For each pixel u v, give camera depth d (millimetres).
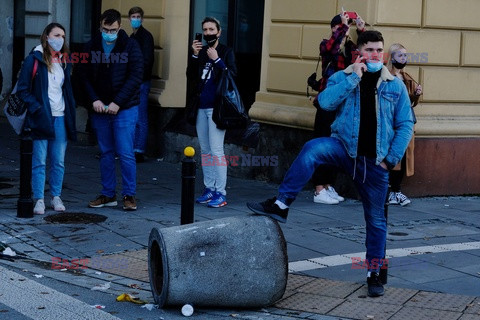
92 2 18281
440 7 12555
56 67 11039
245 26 14969
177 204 12195
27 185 10961
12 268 8953
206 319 7387
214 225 7559
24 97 10844
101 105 11391
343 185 12609
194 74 11898
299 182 7684
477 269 8906
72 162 15594
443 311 7516
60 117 11188
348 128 7672
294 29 13188
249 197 12656
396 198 12188
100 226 10680
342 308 7660
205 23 11516
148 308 7613
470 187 13070
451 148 12797
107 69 11391
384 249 8078
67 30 19109
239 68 15133
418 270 8828
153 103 15977
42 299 7824
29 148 10914
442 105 12773
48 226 10594
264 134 13836
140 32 15680
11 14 21094
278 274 7547
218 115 11406
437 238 10297
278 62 13484
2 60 21156
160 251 7484
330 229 10625
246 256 7469
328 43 11398
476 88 13000
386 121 7691
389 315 7449
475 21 12898
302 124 12883
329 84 7766
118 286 8492
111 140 11688
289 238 10125
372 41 7594
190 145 15398
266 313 7590
